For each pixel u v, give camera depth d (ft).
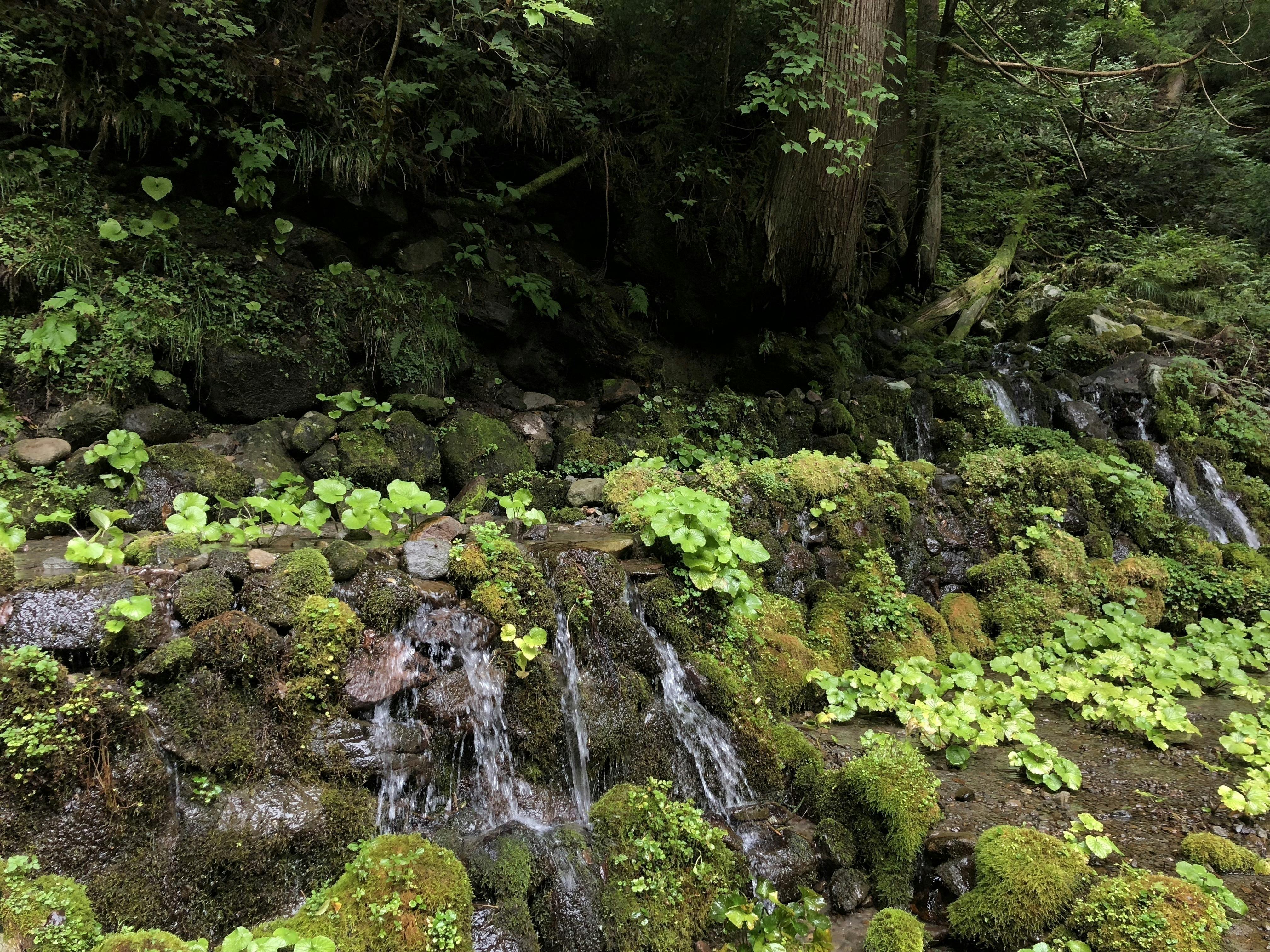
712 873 9.11
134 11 14.80
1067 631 15.44
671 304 21.26
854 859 9.82
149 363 13.87
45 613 7.78
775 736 11.51
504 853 8.60
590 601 10.87
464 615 9.89
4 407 12.64
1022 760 11.56
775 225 20.15
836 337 23.81
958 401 22.61
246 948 6.91
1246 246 34.12
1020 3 32.19
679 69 21.08
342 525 13.00
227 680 8.41
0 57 13.74
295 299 16.16
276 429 14.89
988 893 8.71
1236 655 15.72
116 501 12.29
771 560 14.57
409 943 7.38
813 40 18.33
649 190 20.58
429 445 15.89
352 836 8.36
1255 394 25.57
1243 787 11.05
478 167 19.69
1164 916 8.06
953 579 16.81
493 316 18.67
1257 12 38.14
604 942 8.29
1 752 6.99
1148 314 29.27
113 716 7.52
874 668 14.21
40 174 14.48
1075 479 18.74
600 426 19.16
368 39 18.63
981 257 35.22
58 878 6.84
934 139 28.02
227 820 7.87
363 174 16.94
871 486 16.53
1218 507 22.16
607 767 10.43
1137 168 38.93
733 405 20.61
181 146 16.06
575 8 20.47
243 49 16.07
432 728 9.30
